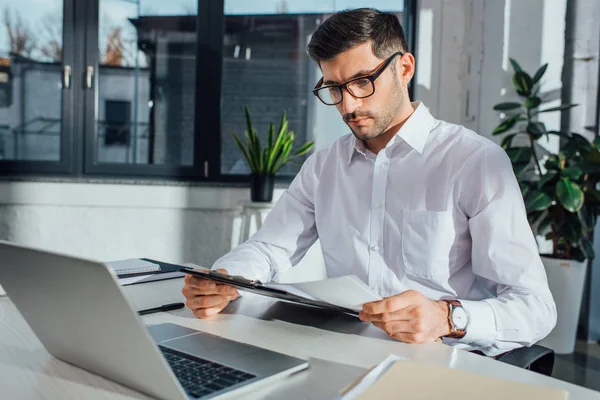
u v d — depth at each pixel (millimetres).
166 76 3393
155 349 659
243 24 3459
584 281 3029
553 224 2875
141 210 3250
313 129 3572
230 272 1314
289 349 918
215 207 3307
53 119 3273
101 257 3225
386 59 1263
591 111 3121
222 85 3439
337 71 1251
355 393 699
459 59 3490
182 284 1390
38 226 3148
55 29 3234
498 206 1253
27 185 3100
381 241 1403
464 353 917
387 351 917
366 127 1295
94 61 3275
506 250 1218
